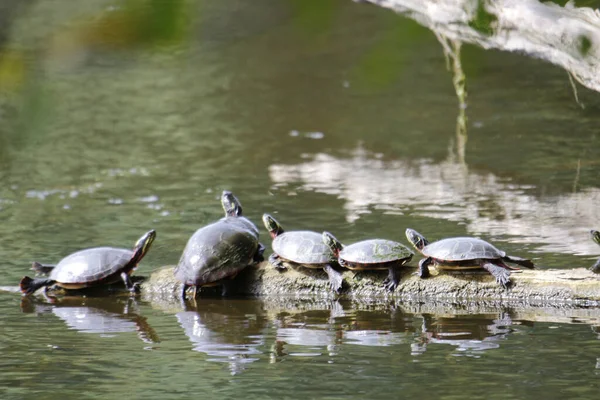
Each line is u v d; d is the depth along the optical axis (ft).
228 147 131.54
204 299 66.39
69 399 40.73
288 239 67.87
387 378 43.39
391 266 64.18
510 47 64.69
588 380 42.14
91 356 49.44
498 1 64.18
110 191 108.27
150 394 41.42
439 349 49.55
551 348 49.11
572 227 83.66
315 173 114.52
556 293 61.26
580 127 133.59
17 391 42.19
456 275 64.28
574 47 62.23
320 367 46.01
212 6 22.97
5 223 93.20
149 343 52.60
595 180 104.94
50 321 59.36
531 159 117.39
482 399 39.32
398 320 58.08
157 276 69.46
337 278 64.39
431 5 65.77
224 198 75.10
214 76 173.37
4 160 122.42
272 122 145.59
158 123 146.41
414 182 107.86
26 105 19.17
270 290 66.90
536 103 149.48
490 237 80.69
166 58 182.29
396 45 24.73
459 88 85.46
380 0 67.26
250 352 49.85
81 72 170.30
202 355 49.34
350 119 145.89
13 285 70.18
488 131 134.41
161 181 113.19
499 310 60.59
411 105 152.76
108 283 68.69
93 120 147.23
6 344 52.65
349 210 94.53
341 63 174.09
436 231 83.76
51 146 132.77
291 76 171.73
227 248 65.98
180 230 88.28
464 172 111.96
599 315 58.03
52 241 84.89
